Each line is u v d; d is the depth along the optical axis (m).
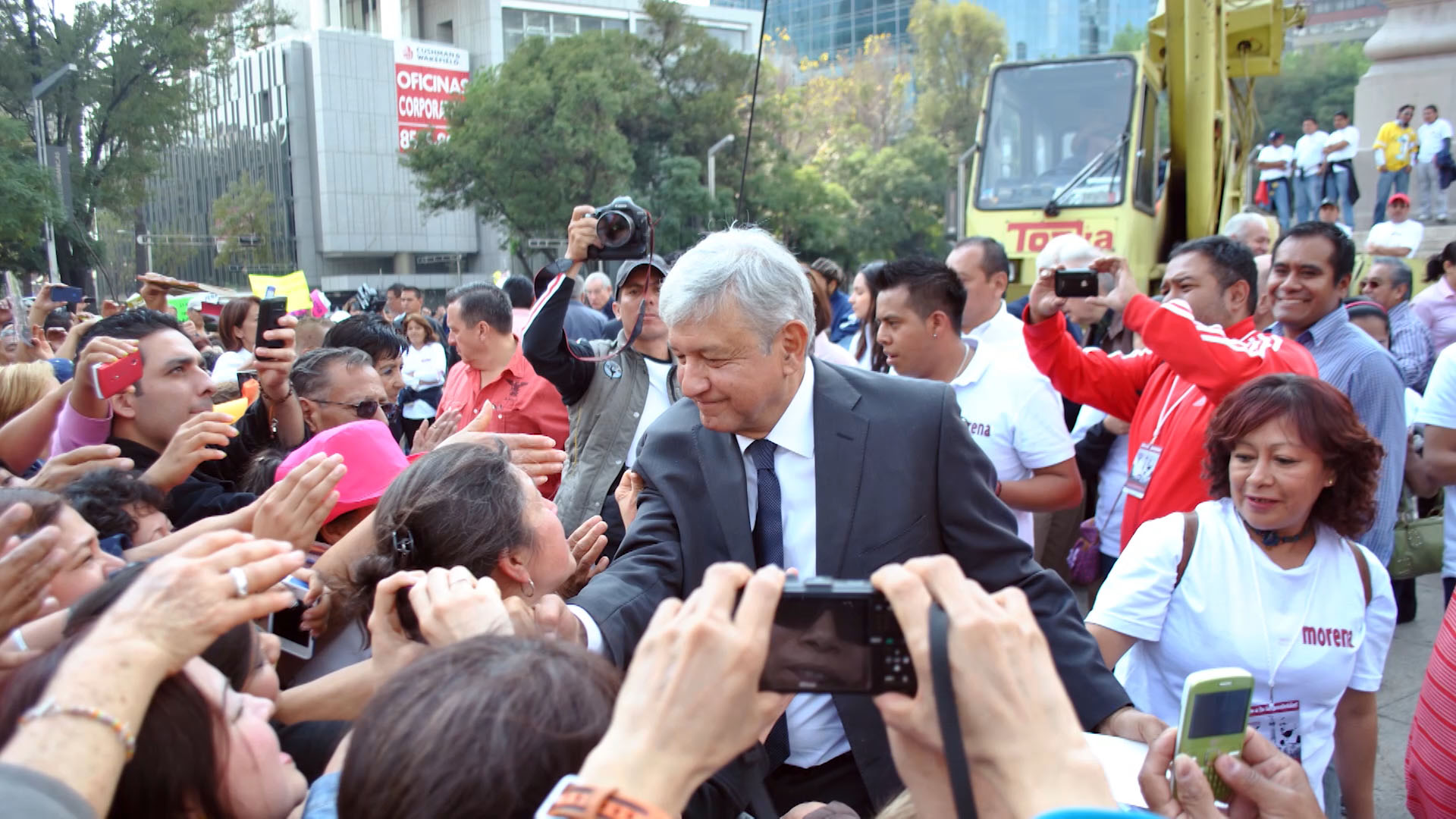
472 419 4.31
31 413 3.03
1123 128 8.26
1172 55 8.63
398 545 1.81
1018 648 1.00
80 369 2.76
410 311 11.59
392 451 2.35
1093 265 3.58
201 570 1.19
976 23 43.31
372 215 50.91
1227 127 9.02
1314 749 2.17
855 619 1.10
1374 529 3.16
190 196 56.62
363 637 1.90
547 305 3.32
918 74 43.88
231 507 2.77
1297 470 2.08
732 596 1.04
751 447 2.08
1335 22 48.22
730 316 1.89
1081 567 4.25
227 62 34.91
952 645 0.99
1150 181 8.58
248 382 4.05
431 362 7.56
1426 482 3.69
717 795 1.86
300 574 1.86
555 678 1.10
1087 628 2.30
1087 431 4.29
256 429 3.31
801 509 2.04
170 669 1.14
